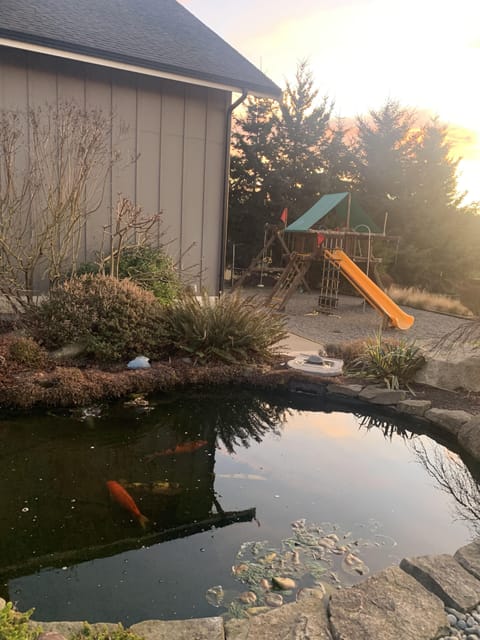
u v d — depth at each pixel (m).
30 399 4.45
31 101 6.40
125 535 2.82
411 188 19.91
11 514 2.99
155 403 4.97
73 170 6.73
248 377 5.45
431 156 19.94
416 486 3.59
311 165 19.14
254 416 4.94
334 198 12.37
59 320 5.35
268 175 18.17
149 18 8.36
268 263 16.03
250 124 18.70
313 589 2.40
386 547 2.80
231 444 4.21
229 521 3.00
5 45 5.75
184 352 5.80
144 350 5.59
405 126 19.94
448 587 2.16
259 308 6.76
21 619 1.57
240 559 2.63
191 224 7.84
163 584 2.41
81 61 6.42
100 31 6.86
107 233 7.19
